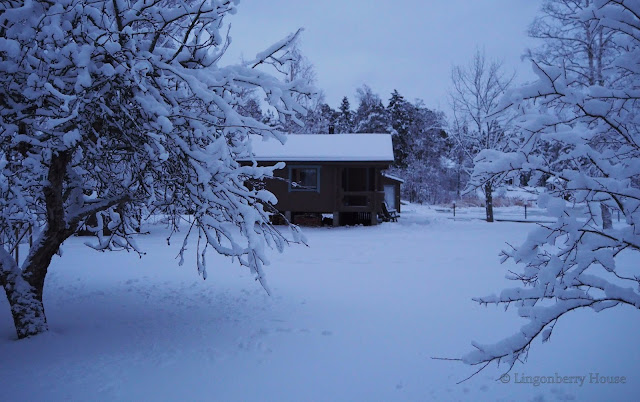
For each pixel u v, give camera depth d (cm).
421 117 6150
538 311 297
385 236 1989
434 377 512
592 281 295
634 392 461
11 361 555
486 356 300
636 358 554
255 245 531
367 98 6312
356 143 2631
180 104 605
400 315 765
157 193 660
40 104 539
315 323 723
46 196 644
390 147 2553
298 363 558
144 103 538
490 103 3066
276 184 2514
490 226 2467
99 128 616
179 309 820
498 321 723
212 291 964
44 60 525
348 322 728
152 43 587
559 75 300
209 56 611
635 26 291
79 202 691
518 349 294
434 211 4109
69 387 483
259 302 866
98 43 523
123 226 755
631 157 312
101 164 705
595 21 320
